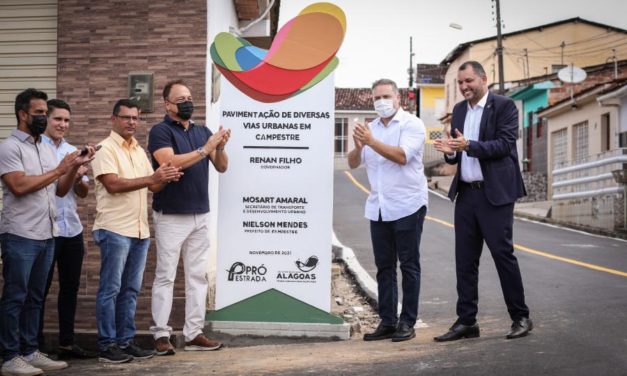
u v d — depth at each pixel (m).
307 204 7.58
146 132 7.88
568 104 28.62
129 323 6.83
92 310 7.74
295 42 7.55
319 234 7.59
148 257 7.77
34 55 8.08
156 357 6.84
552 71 45.41
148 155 7.86
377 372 5.68
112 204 6.66
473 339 6.88
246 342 7.55
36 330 6.38
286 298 7.59
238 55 7.57
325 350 6.87
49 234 6.23
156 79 7.89
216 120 8.80
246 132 7.59
